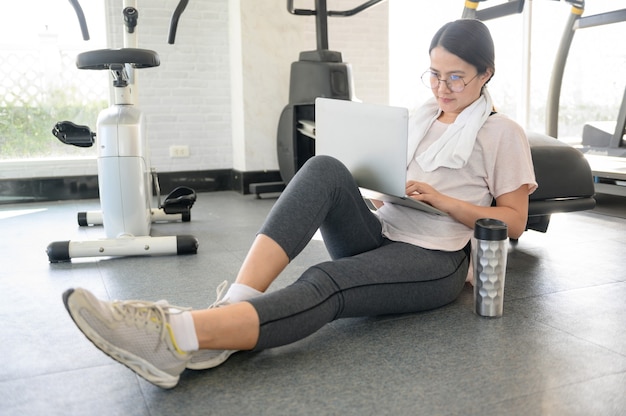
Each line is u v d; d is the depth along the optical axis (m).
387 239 1.70
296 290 1.35
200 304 1.91
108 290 2.07
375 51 4.99
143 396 1.25
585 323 1.67
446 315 1.73
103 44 4.52
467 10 3.32
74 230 3.20
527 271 2.25
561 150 2.57
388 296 1.52
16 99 4.37
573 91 5.89
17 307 1.88
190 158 4.72
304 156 4.30
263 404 1.21
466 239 1.72
